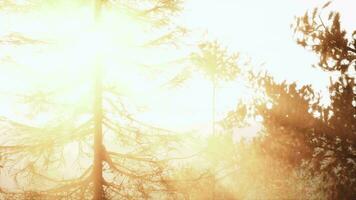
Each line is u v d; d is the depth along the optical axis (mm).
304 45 7176
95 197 8156
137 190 8195
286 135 7203
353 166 6402
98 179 8242
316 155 6703
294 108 7031
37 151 7816
